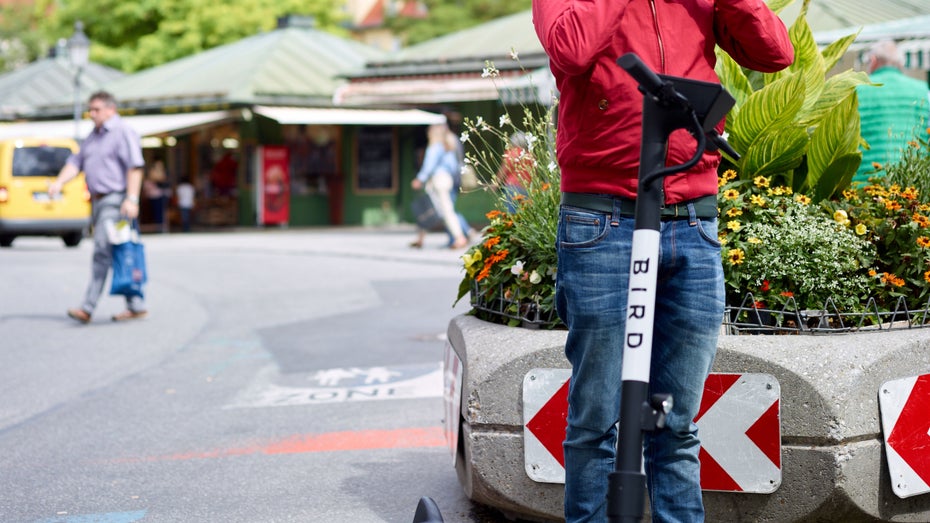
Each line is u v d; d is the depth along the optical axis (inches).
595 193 128.6
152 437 254.1
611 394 132.5
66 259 776.3
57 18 1744.6
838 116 185.8
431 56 1028.5
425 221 788.0
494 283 180.7
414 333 402.9
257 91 1126.4
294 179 1213.7
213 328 430.9
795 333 165.5
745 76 205.5
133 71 1694.1
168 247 876.0
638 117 124.6
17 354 375.6
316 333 410.3
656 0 126.6
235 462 229.6
